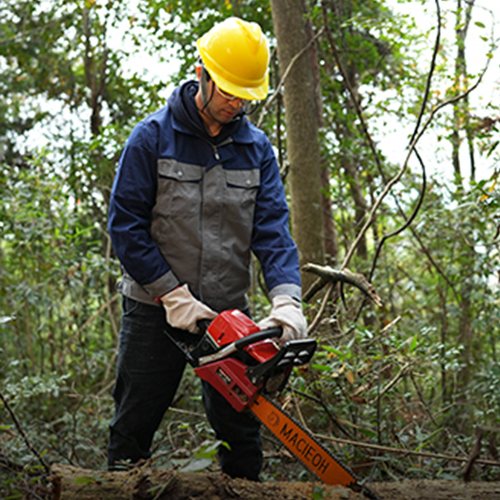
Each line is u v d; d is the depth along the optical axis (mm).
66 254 4688
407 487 1893
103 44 6270
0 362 3908
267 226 2328
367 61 5570
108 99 6516
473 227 4043
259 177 2342
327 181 5148
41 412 4469
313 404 3125
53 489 1813
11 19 6617
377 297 2658
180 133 2221
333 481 1811
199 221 2238
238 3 5098
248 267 2379
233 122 2264
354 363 2803
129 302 2344
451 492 1860
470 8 3445
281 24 3783
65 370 4832
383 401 3127
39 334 5184
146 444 2441
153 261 2137
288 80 3775
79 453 3566
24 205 4562
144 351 2312
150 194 2195
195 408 4270
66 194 4688
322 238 3738
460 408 3717
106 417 4047
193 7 5164
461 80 4117
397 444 2729
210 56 2129
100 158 5113
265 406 1913
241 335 1962
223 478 1839
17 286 4715
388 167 4691
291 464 3000
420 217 4520
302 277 3691
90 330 5586
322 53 5297
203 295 2256
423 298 5117
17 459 2863
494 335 4562
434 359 3039
